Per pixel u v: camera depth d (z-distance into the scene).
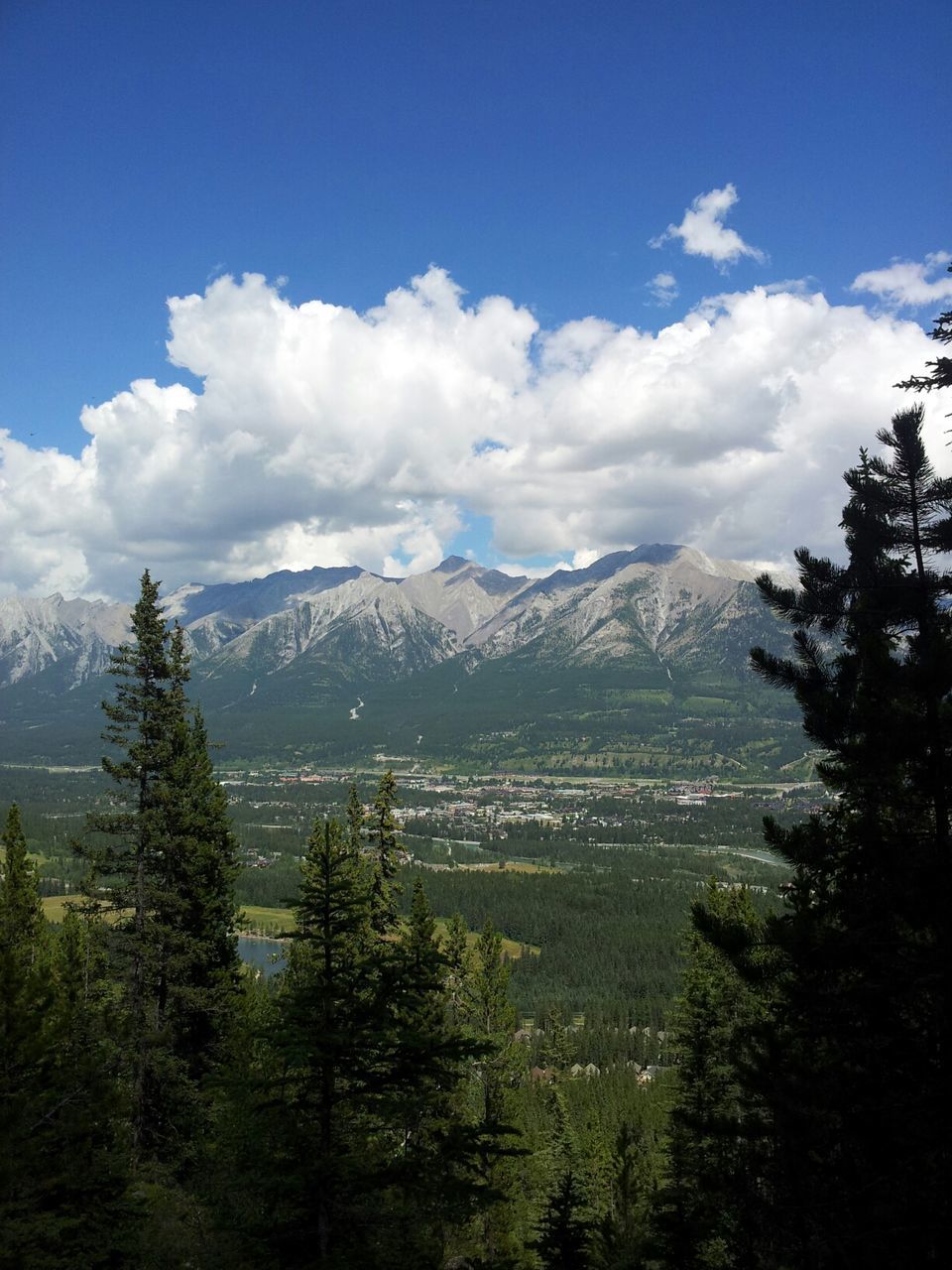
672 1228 21.08
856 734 16.91
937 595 16.59
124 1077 26.94
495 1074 40.38
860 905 15.98
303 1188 14.59
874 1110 14.76
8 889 41.62
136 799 32.09
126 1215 17.14
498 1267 18.75
